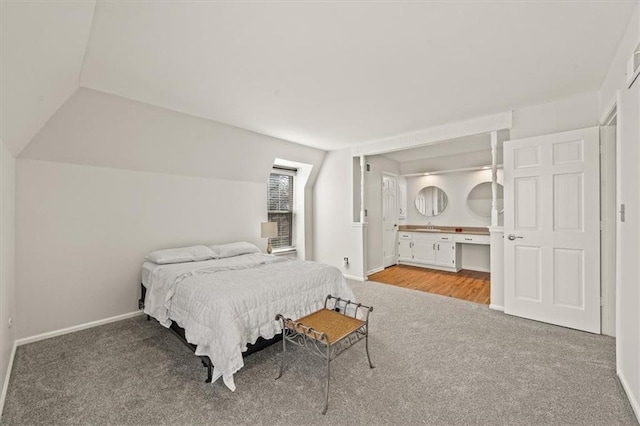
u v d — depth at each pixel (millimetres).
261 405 1751
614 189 2664
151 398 1820
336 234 5254
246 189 4484
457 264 5547
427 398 1805
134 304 3324
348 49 1993
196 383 1979
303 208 5441
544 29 1790
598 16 1675
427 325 2959
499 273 3416
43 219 2736
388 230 6090
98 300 3074
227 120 3498
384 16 1644
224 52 2012
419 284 4625
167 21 1663
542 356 2311
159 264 3092
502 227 3387
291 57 2092
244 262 3143
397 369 2139
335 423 1599
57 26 1399
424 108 3143
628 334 1808
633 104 1701
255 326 2115
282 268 2914
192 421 1624
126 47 1928
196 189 3889
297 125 3729
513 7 1582
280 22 1689
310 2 1520
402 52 2041
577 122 2848
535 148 3023
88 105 2627
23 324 2623
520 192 3121
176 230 3695
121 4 1509
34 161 2688
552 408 1703
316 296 2645
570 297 2842
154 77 2363
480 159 5535
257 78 2408
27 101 1865
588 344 2508
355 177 5109
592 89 2701
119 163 3182
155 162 3420
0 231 1956
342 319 2188
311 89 2639
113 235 3174
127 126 2971
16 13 1127
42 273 2732
